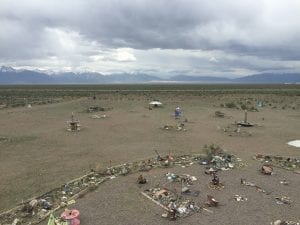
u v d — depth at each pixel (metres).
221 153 31.23
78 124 47.62
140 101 83.38
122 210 19.38
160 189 22.34
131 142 37.09
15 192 22.56
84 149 34.09
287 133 42.03
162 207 19.73
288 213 18.98
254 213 18.94
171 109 66.56
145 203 20.33
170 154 31.66
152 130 43.94
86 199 20.92
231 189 22.47
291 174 25.92
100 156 31.33
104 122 50.75
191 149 33.75
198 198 20.97
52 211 19.30
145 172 26.08
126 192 21.98
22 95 108.06
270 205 20.02
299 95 95.62
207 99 87.06
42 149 34.19
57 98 96.00
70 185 23.66
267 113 60.62
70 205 20.06
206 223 17.77
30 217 18.97
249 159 30.02
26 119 54.34
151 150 33.38
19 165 28.55
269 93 104.38
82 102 81.94
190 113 60.31
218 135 40.59
